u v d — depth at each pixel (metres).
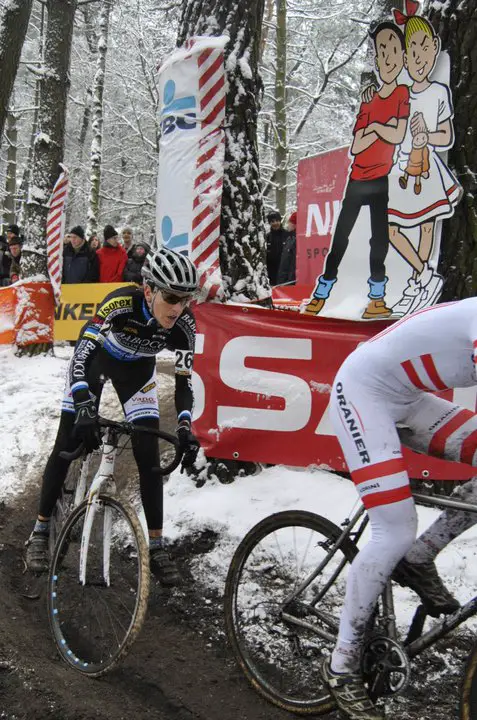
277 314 3.90
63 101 7.64
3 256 10.62
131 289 2.90
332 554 2.59
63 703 2.32
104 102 16.98
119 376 3.08
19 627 2.88
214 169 4.02
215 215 4.03
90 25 16.84
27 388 6.42
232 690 2.63
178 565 3.44
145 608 2.54
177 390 2.98
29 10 7.12
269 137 17.80
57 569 2.90
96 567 2.81
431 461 3.65
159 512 3.08
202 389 4.01
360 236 3.78
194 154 4.01
